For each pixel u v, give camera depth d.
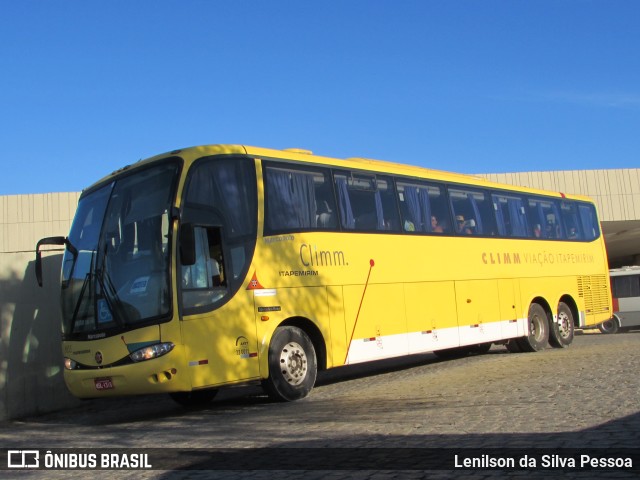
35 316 14.09
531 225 19.42
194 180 11.25
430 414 9.70
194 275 10.94
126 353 10.67
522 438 7.75
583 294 20.97
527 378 13.02
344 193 13.93
